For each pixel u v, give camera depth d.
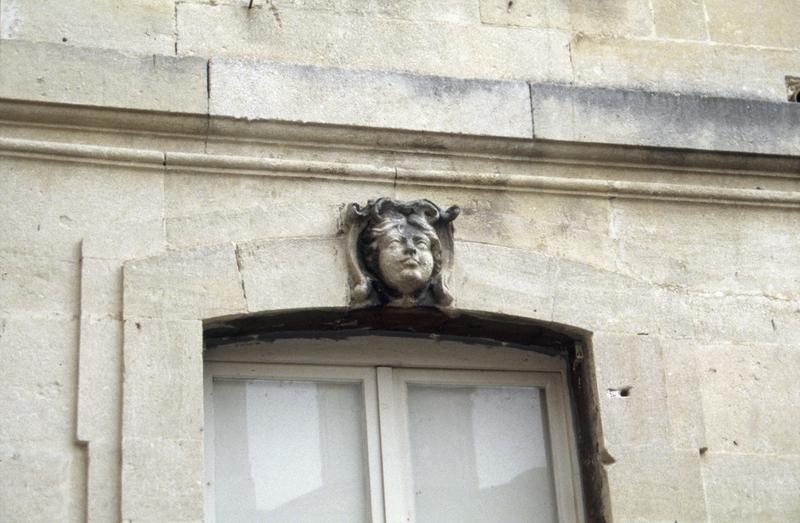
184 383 7.49
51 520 7.16
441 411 8.10
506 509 8.01
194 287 7.69
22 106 7.85
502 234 8.23
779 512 7.98
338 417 7.96
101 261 7.66
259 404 7.89
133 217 7.80
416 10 8.70
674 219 8.53
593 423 8.02
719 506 7.93
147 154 7.92
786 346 8.37
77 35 8.16
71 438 7.31
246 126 8.09
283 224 7.96
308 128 8.17
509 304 8.05
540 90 8.54
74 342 7.50
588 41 8.88
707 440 8.05
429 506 7.92
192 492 7.32
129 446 7.31
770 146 8.73
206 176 7.99
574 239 8.33
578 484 8.05
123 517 7.20
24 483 7.20
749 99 8.88
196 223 7.86
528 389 8.25
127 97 7.97
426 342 8.16
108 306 7.58
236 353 7.91
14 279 7.56
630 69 8.88
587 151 8.50
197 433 7.42
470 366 8.17
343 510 7.81
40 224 7.69
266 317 7.79
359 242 7.93
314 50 8.45
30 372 7.40
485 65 8.68
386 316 7.97
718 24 9.12
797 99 9.13
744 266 8.51
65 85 7.92
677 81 8.92
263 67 8.23
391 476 7.87
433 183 8.26
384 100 8.31
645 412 8.01
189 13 8.36
